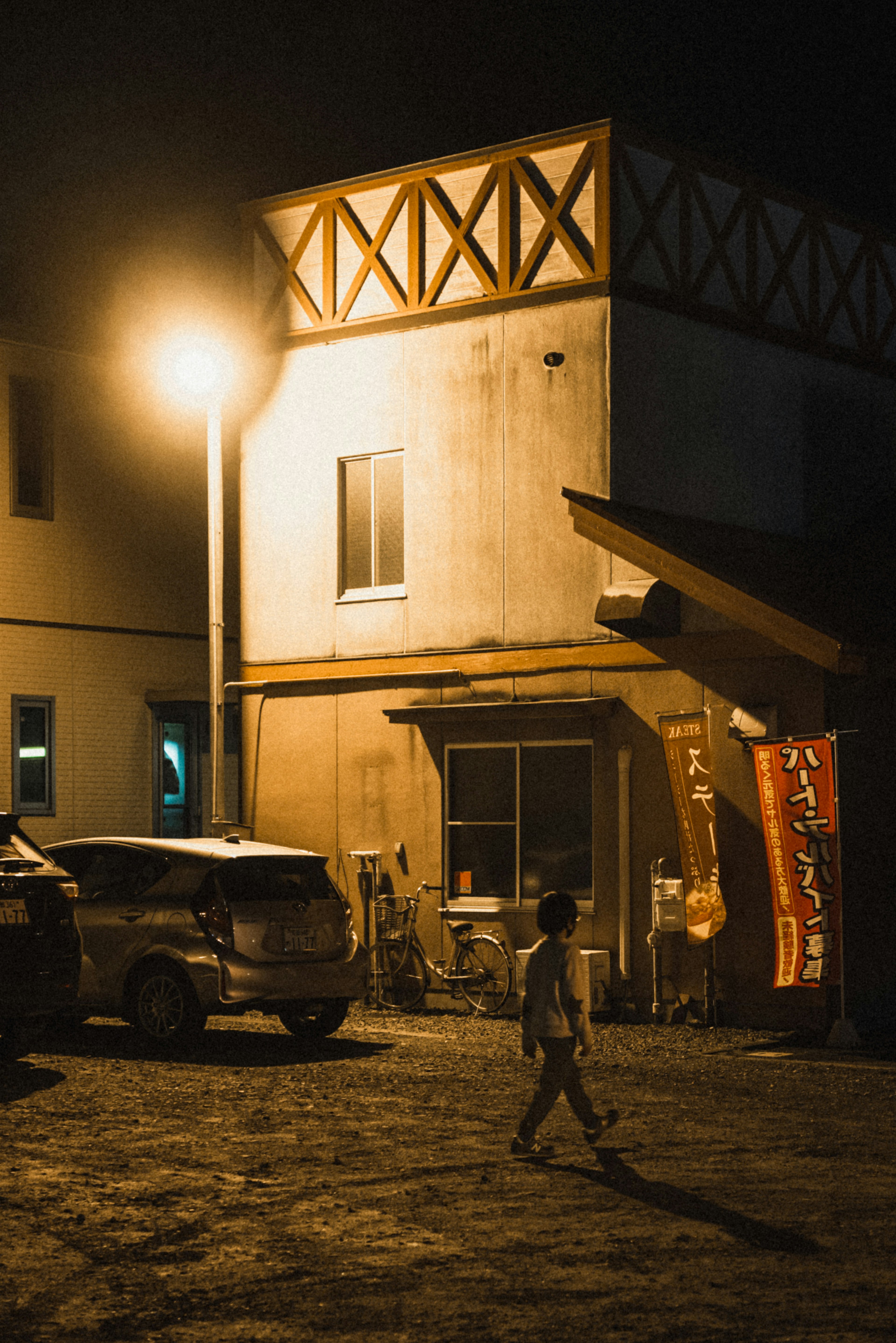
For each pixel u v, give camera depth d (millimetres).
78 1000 12680
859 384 19859
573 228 16812
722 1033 14742
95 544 25328
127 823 25500
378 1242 7141
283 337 19156
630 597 15445
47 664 24516
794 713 14977
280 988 13234
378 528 18344
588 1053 9820
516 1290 6422
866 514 19828
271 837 18766
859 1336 5824
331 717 18406
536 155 17141
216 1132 9688
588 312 16594
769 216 18656
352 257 18734
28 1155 9000
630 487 16531
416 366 17969
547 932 9094
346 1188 8180
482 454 17375
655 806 15914
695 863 15086
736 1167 8656
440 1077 11867
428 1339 5848
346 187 18688
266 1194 8047
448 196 17875
